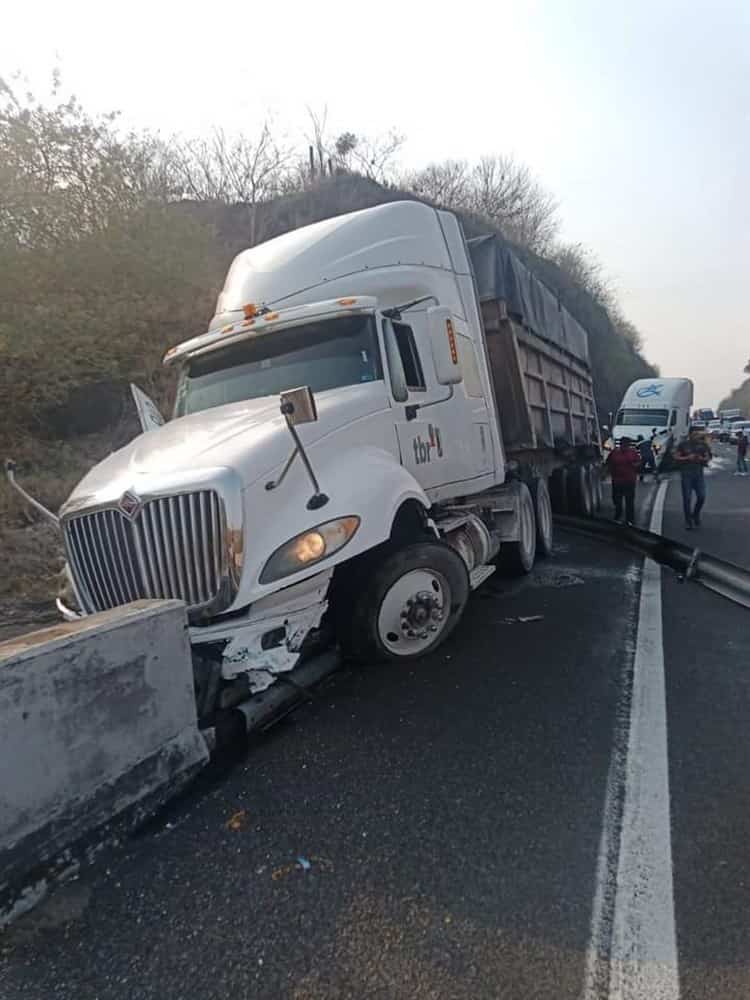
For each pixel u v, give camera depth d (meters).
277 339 5.12
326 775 3.12
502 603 6.09
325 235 5.54
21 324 11.43
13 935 2.16
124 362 13.62
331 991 1.88
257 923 2.18
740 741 3.26
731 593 5.84
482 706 3.79
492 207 50.00
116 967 2.02
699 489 10.42
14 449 11.66
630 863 2.37
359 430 4.38
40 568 8.03
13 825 2.27
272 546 3.51
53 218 12.39
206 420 4.46
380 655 4.35
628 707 3.71
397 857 2.48
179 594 3.45
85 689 2.58
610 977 1.88
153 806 2.82
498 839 2.56
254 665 3.40
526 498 7.51
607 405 55.06
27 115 12.05
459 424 5.74
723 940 1.99
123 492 3.52
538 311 8.96
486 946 2.02
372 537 3.84
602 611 5.68
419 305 5.45
